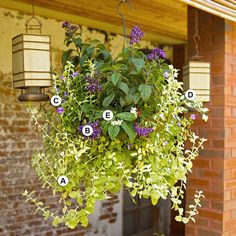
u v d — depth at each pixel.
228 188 2.58
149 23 3.67
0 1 3.09
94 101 1.60
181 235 4.78
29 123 3.57
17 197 3.50
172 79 1.65
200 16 2.66
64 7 3.16
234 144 2.62
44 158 1.68
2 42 3.36
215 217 2.59
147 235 4.77
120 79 1.55
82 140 1.59
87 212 1.57
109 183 1.55
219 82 2.57
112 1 2.94
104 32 4.13
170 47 4.84
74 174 1.59
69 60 1.74
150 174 1.60
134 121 1.58
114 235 4.35
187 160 2.02
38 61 1.60
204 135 2.64
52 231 3.76
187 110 1.78
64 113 1.61
